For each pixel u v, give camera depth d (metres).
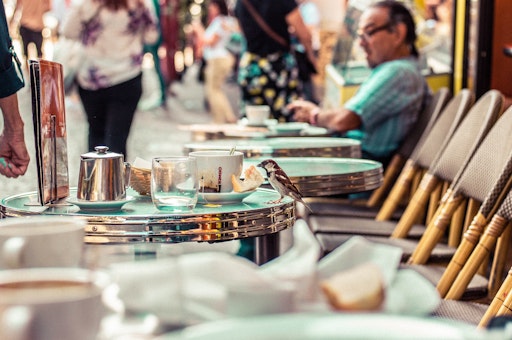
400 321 0.85
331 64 6.36
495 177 2.89
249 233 2.24
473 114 3.40
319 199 4.87
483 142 3.02
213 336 0.82
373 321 0.85
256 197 2.56
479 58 4.70
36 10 9.21
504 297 2.21
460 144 3.43
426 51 5.46
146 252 1.28
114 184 2.26
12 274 0.97
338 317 0.86
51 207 2.33
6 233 1.20
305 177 3.08
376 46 4.85
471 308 2.52
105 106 6.19
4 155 2.96
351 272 0.96
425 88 4.75
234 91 14.48
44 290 0.94
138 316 1.05
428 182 3.59
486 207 2.69
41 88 2.32
